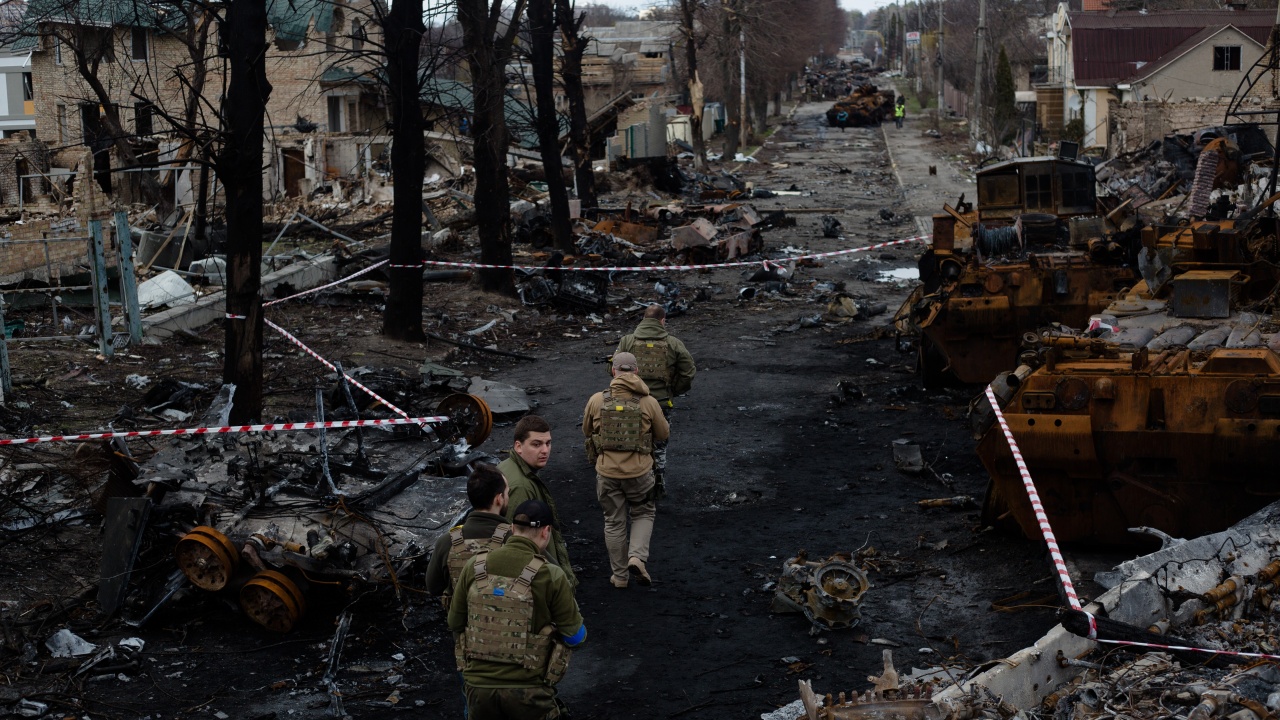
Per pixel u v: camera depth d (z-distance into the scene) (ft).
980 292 44.37
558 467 37.01
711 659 23.32
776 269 76.43
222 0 36.17
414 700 21.72
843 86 344.90
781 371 50.67
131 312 50.72
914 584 26.94
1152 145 110.22
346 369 44.70
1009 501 27.27
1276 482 24.93
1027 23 279.08
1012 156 157.38
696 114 154.71
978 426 28.12
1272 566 23.15
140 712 21.09
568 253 80.89
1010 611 24.95
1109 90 172.45
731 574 27.94
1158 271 36.52
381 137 132.46
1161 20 178.81
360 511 26.12
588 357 53.93
